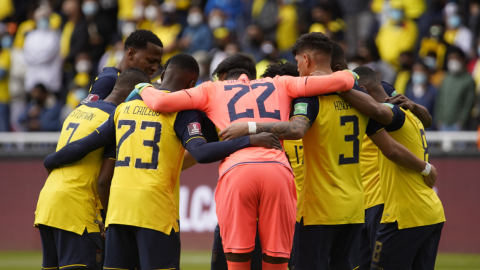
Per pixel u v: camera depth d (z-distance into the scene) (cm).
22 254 3159
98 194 1593
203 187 3188
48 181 1584
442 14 3878
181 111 1447
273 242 1405
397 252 1581
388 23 3853
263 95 1459
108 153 1545
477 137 3061
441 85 3334
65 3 4269
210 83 1483
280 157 1428
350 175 1491
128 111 1476
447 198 3056
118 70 1805
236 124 1409
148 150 1433
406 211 1558
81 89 3809
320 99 1461
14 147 3328
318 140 1464
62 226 1525
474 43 3741
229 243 1416
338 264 1533
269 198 1401
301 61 1522
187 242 3170
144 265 1401
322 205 1463
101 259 1575
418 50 3781
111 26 4275
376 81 1675
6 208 3294
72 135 1591
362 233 1828
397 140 1592
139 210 1407
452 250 3042
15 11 4825
